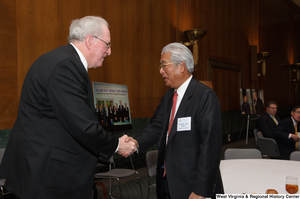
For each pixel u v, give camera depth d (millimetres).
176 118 1848
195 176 1764
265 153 4766
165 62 1901
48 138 1547
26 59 4105
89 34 1746
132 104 5746
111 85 4754
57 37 4496
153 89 6234
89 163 1669
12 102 3949
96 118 1711
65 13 4609
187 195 1771
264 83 11133
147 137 2227
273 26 11906
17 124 1646
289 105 13227
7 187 1601
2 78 3840
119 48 5512
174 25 6879
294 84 13688
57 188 1534
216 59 8398
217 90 8508
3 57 3850
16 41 3990
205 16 8000
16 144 1591
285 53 12930
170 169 1827
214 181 1696
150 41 6195
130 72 5727
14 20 3967
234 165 2895
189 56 1896
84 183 1625
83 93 1604
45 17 4336
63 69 1555
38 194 1492
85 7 4918
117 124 4699
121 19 5562
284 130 4852
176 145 1823
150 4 6211
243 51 9969
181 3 7105
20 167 1543
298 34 14250
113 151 1767
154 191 4301
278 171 2639
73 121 1517
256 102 9328
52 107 1535
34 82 1574
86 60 1775
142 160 5895
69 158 1571
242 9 9953
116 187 4480
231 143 9031
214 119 1723
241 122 9781
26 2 4105
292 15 13617
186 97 1848
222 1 8828
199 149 1786
